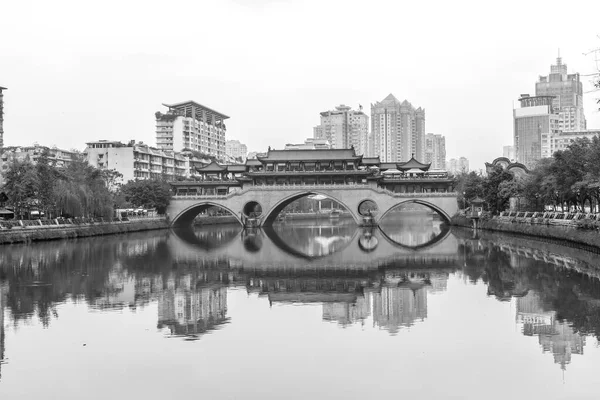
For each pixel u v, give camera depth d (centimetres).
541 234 10606
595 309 4741
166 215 16725
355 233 14562
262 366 3456
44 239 11544
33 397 3027
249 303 5272
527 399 2948
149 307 5088
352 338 4031
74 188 12300
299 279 6725
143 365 3488
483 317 4578
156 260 8575
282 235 14162
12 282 6391
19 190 11481
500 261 7931
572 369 3350
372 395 3014
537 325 4294
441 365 3447
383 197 15375
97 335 4141
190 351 3756
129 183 17250
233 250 10212
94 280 6581
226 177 18000
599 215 8981
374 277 6812
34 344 3922
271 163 16275
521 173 14975
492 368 3388
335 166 16100
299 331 4231
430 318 4581
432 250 9800
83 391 3095
